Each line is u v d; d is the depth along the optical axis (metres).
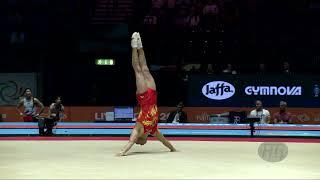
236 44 36.41
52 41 37.09
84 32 37.28
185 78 31.27
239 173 12.70
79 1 37.88
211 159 15.36
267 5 37.88
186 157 15.83
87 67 32.94
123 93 32.50
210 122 27.52
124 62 34.72
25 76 29.61
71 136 23.61
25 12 37.50
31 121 27.30
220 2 37.69
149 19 37.62
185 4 37.91
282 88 27.56
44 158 15.48
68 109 28.44
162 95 31.69
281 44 36.94
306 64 35.94
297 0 37.81
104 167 13.62
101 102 32.41
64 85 33.06
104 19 38.03
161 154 16.61
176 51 36.16
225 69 33.34
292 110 27.50
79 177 12.00
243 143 20.42
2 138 22.36
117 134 24.56
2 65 36.47
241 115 27.19
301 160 15.27
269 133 24.48
